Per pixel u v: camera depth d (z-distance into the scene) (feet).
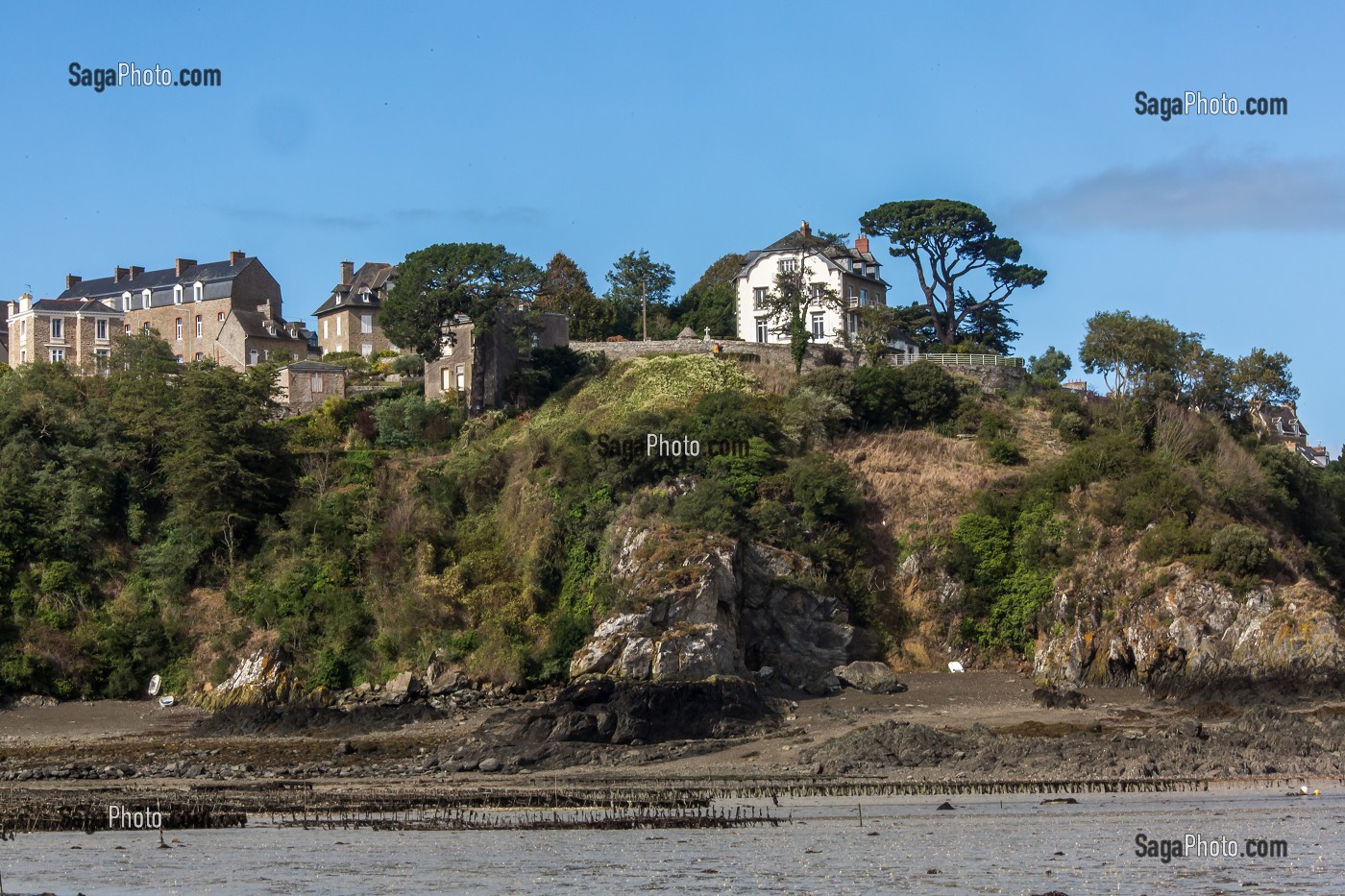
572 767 240.73
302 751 256.93
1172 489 319.27
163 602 321.73
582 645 292.81
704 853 171.94
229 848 178.40
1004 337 489.67
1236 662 281.13
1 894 152.66
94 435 352.90
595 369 398.01
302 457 363.35
